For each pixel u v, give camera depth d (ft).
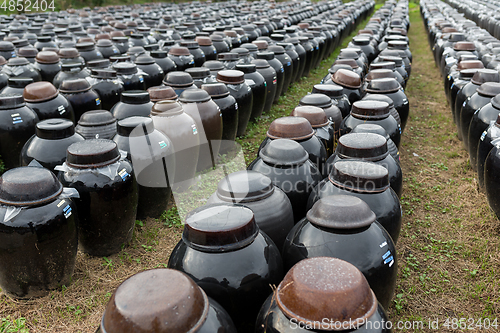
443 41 33.96
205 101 14.73
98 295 10.25
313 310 5.30
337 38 46.70
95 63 20.42
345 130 14.10
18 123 14.35
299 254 7.59
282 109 25.59
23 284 9.59
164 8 68.95
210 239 6.82
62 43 29.09
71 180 10.30
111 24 45.01
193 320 5.25
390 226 8.87
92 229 10.85
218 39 30.91
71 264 10.18
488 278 10.58
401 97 17.20
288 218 8.84
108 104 18.85
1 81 19.79
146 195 12.19
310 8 64.85
